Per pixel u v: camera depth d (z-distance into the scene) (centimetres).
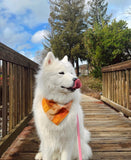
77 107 159
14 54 227
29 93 351
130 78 324
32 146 202
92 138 230
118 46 714
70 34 1973
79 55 2039
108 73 498
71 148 153
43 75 151
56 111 144
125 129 272
